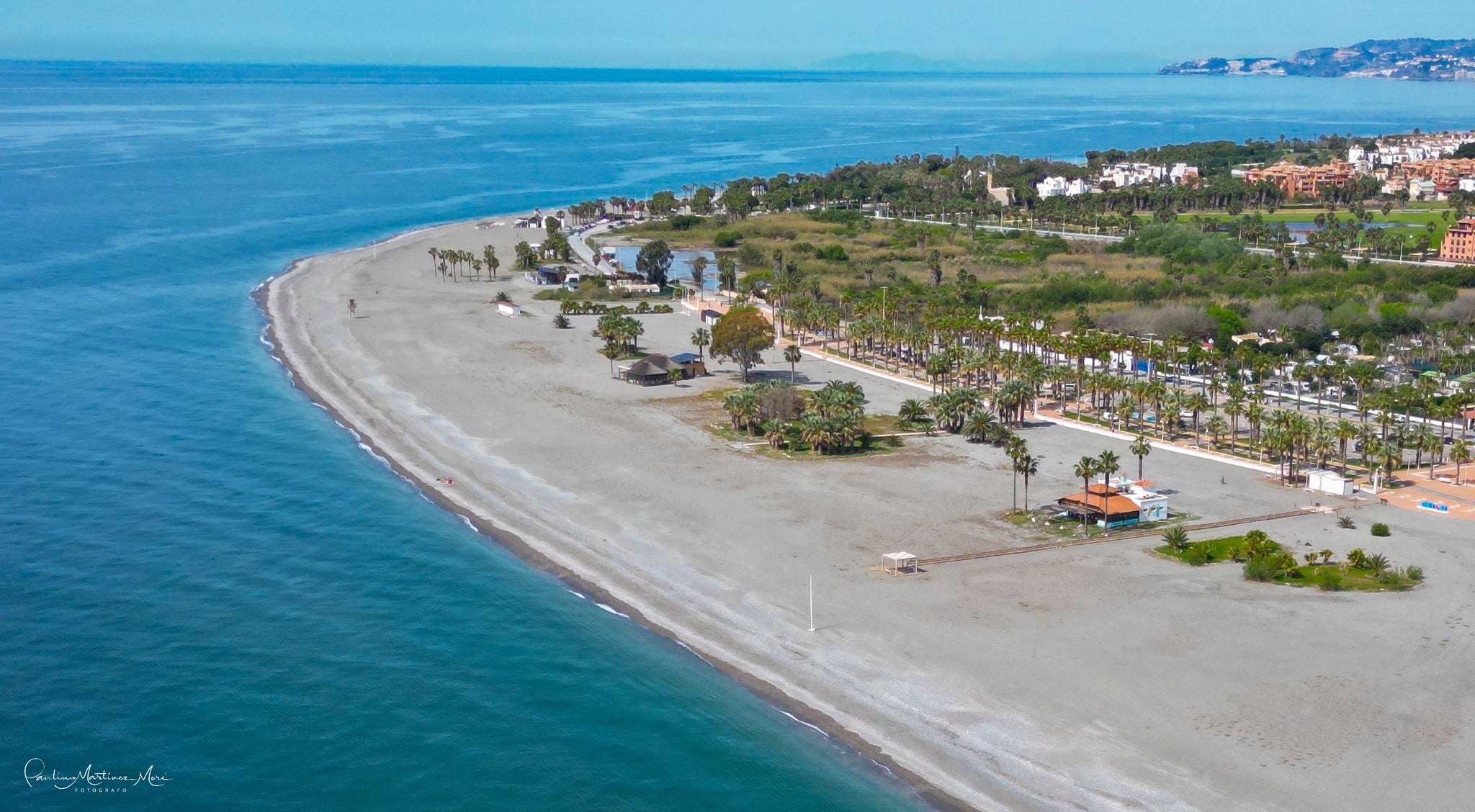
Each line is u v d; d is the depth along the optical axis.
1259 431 170.88
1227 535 136.12
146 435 169.50
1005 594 118.25
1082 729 92.94
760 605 115.69
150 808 82.56
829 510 142.88
